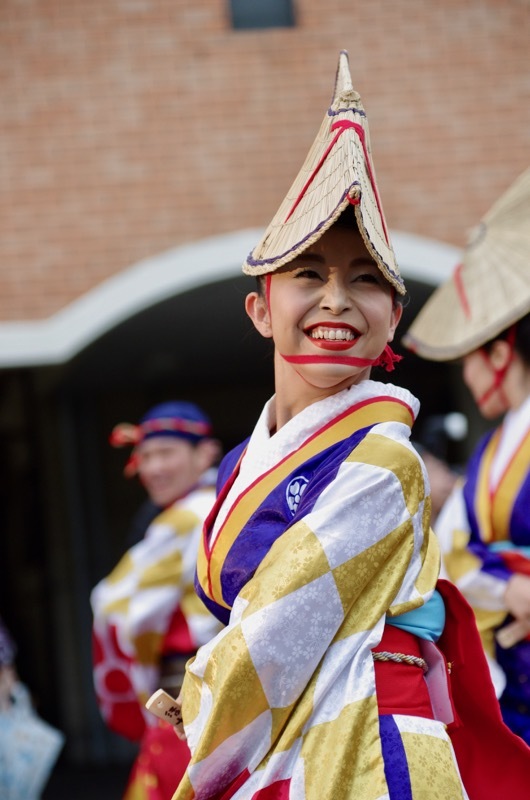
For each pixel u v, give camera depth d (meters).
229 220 8.46
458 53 8.58
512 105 8.55
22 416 10.23
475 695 2.48
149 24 8.54
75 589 10.05
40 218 8.38
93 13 8.52
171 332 8.49
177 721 2.42
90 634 10.04
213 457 5.43
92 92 8.48
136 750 9.97
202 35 8.55
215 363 9.73
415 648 2.32
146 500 10.30
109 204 8.41
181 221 8.45
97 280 8.37
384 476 2.24
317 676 2.17
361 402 2.36
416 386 10.05
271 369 10.18
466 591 3.65
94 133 8.45
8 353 7.74
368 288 2.31
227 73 8.53
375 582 2.24
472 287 3.87
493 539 3.70
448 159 8.52
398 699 2.24
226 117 8.52
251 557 2.32
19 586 10.45
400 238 7.48
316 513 2.21
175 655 4.96
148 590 4.93
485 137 8.54
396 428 2.32
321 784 2.12
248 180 8.48
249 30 8.58
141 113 8.48
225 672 2.15
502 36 8.59
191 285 7.55
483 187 8.52
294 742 2.17
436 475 5.15
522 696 3.53
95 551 10.09
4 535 10.52
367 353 2.32
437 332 3.92
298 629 2.15
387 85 8.55
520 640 3.55
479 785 2.52
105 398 10.28
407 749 2.18
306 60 8.55
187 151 8.48
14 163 8.40
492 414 3.87
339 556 2.18
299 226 2.31
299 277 2.31
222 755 2.18
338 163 2.29
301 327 2.32
